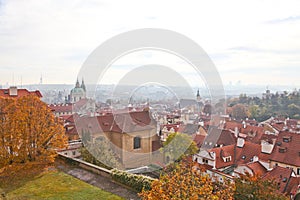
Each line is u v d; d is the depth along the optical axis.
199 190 5.31
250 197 8.91
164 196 5.30
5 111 12.75
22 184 10.46
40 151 13.20
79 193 9.41
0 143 12.55
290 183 14.34
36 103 13.48
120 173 10.00
